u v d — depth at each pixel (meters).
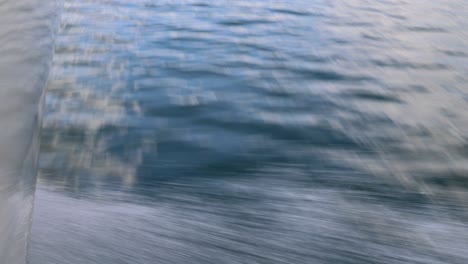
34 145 2.96
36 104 3.49
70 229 2.70
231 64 6.98
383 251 2.87
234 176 3.90
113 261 2.48
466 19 10.21
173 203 3.32
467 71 6.97
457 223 3.26
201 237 2.84
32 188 2.52
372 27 9.38
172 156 4.26
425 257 2.81
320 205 3.40
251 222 3.08
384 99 5.79
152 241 2.73
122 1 11.02
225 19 9.67
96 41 7.93
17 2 5.74
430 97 5.91
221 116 5.18
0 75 3.80
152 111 5.26
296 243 2.88
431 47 8.16
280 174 3.96
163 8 10.54
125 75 6.38
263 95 5.83
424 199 3.61
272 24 9.38
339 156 4.34
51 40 5.55
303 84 6.24
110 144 4.45
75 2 10.77
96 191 3.47
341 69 6.88
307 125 5.00
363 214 3.33
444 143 4.68
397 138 4.75
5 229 2.11
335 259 2.75
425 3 11.59
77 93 5.68
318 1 11.54
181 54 7.39
